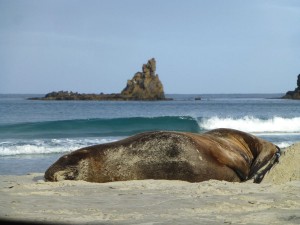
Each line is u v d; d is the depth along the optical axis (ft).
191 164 33.88
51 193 27.53
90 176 34.12
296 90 568.41
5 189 29.07
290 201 24.39
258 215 21.03
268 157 37.76
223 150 35.91
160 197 26.07
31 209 22.48
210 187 29.50
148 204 24.06
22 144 73.67
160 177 33.96
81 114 177.17
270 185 30.42
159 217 20.83
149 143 34.65
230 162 35.42
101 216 20.97
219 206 23.35
